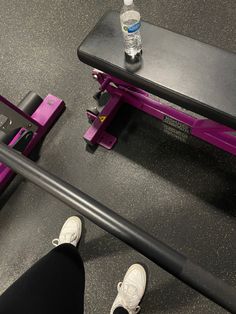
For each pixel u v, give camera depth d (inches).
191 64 52.7
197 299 58.4
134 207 66.6
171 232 63.8
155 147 70.9
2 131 66.4
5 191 71.3
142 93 67.1
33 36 86.9
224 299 24.6
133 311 57.6
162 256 26.8
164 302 58.9
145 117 73.5
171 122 66.6
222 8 82.0
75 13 88.0
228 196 64.9
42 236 66.8
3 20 90.7
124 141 72.2
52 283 39.6
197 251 61.8
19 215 69.0
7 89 81.5
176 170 68.4
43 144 74.6
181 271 26.0
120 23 56.9
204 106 50.0
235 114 48.6
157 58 53.8
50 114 74.4
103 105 72.8
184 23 82.0
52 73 81.5
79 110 76.6
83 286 43.8
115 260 63.1
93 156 72.0
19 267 64.9
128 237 28.1
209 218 63.7
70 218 66.0
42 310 36.4
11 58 84.9
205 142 69.5
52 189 32.1
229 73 51.4
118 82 64.8
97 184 69.5
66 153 73.2
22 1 92.6
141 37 55.9
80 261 46.0
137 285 58.6
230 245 61.4
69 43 84.4
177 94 51.3
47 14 89.3
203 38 79.4
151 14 84.4
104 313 59.8
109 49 55.4
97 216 29.6
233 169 66.9
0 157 34.8
